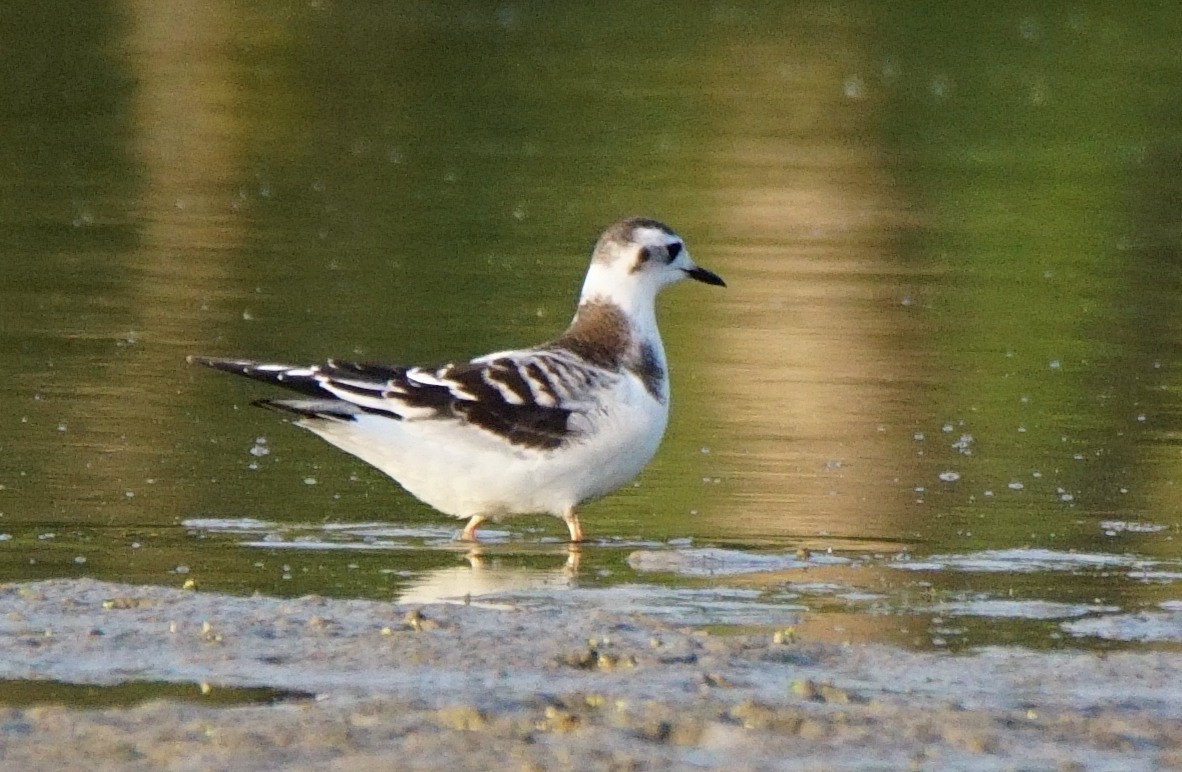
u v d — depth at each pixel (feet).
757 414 52.90
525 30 120.98
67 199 80.38
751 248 75.10
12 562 37.60
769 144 93.97
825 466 47.60
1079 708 29.50
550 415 40.70
